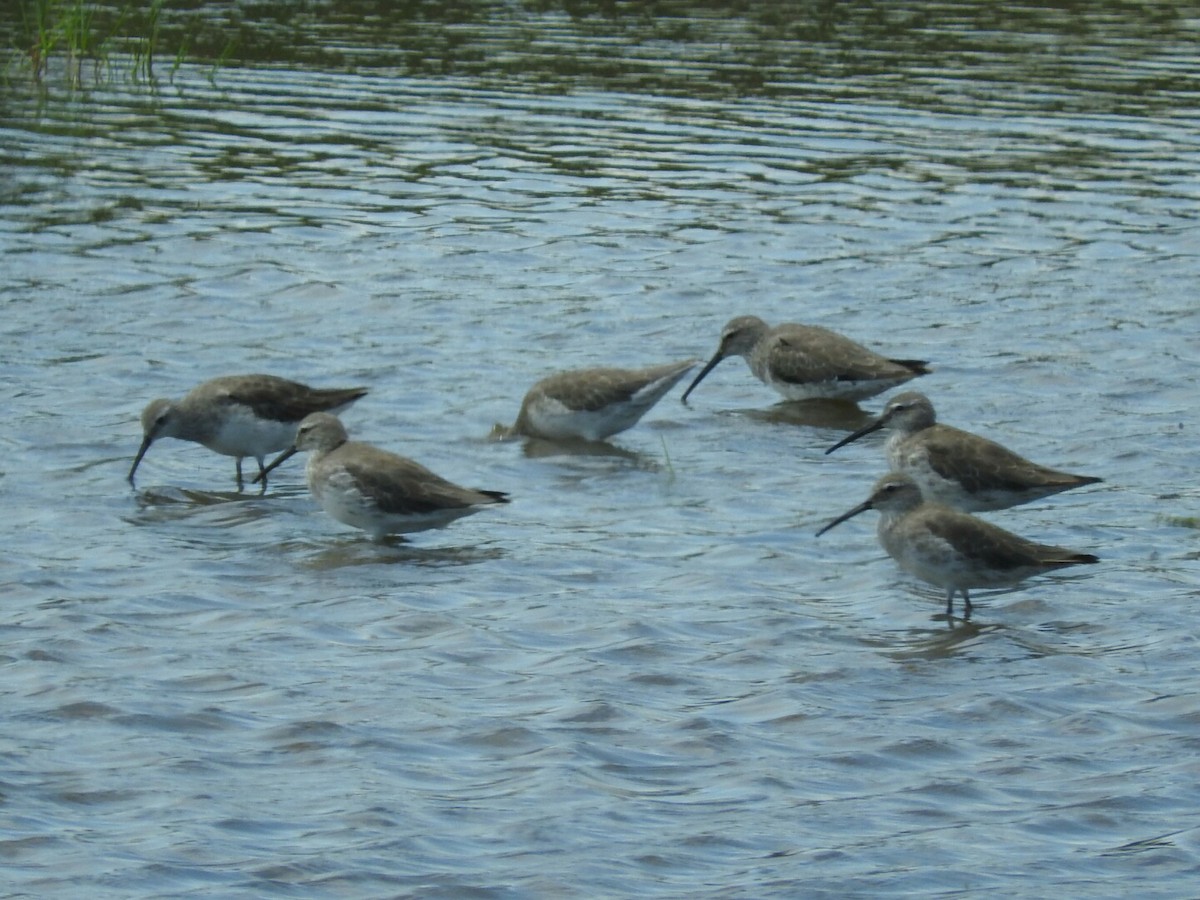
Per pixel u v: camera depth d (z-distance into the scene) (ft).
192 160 97.04
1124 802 39.42
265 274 81.10
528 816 38.37
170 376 69.46
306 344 73.41
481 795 39.32
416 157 97.76
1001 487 57.06
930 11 127.75
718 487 60.85
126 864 36.04
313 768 40.40
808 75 112.57
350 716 42.91
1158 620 49.26
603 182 94.07
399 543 55.26
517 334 75.00
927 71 113.29
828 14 127.03
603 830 37.91
